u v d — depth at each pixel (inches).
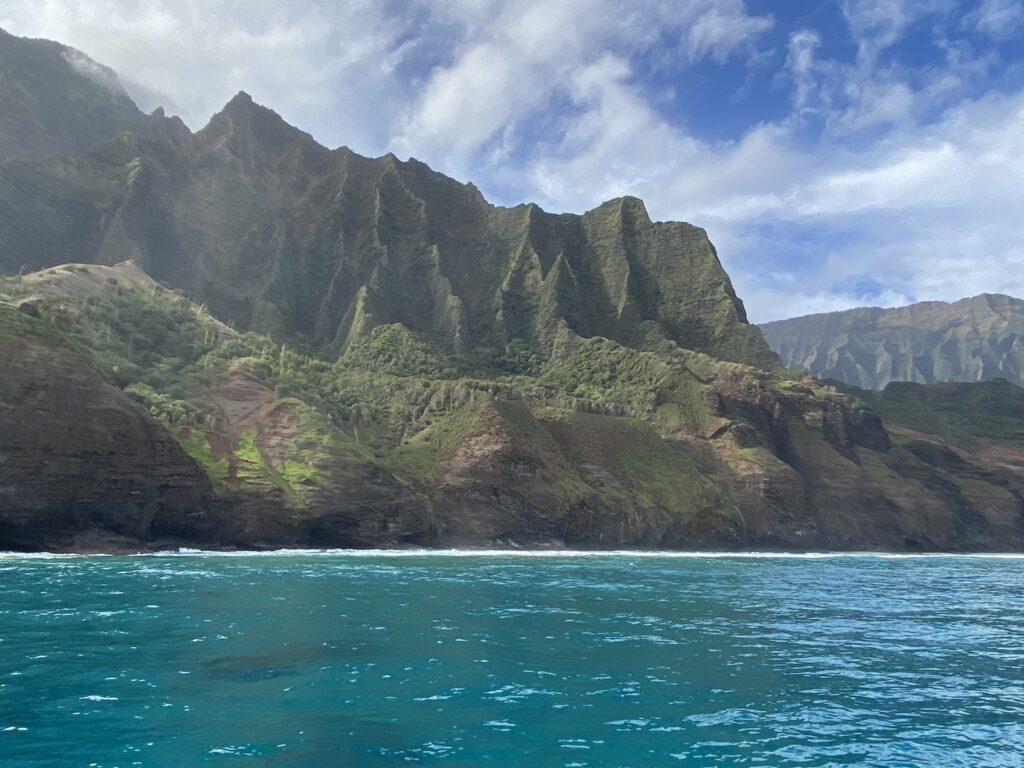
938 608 1605.6
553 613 1290.6
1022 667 916.0
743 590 1878.7
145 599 1294.3
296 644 911.7
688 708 674.2
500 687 725.9
